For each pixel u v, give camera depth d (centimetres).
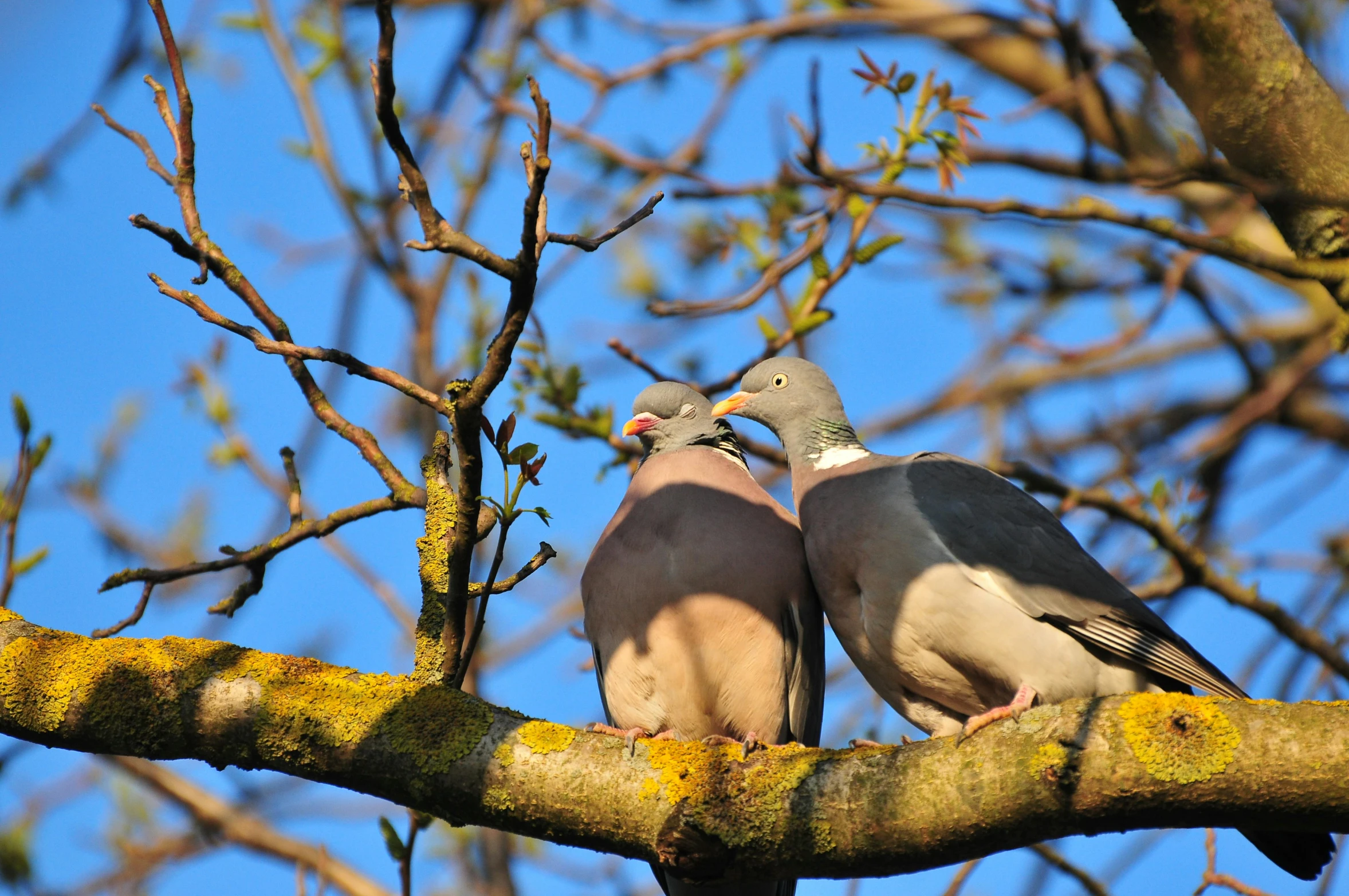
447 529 804
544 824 702
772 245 1205
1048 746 646
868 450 1101
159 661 717
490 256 609
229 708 707
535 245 609
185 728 706
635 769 701
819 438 1116
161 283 721
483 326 1266
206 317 714
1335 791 596
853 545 959
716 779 694
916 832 661
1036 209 824
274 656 730
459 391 654
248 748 708
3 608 761
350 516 921
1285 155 773
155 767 1427
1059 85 1452
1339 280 804
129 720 705
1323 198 742
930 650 932
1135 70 900
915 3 1420
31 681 711
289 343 757
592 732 784
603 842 701
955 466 997
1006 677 912
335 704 711
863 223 1130
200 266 754
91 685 708
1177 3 754
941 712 984
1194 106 778
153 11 822
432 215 612
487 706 722
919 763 674
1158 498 1178
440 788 702
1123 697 654
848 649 994
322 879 1034
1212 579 1164
